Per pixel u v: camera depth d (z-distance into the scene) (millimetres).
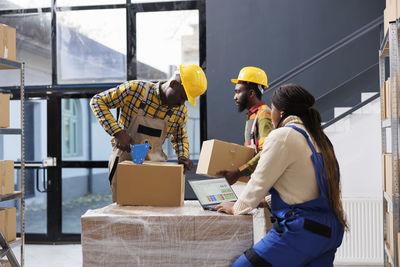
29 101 4641
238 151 2170
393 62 2197
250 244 1602
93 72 4527
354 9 4051
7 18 4629
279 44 4148
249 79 2453
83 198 4609
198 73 2051
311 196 1507
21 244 2869
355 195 3824
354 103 4035
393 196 2234
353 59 4047
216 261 1615
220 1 4242
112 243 1637
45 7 4559
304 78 4105
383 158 2725
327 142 1572
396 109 2199
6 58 2775
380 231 3645
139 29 4453
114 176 2189
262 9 4180
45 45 4570
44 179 4574
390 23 2201
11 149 4672
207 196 1820
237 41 4207
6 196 2750
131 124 2146
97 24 4512
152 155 2127
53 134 4562
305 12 4121
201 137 4293
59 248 4316
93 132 4621
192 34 4379
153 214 1657
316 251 1444
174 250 1628
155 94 2143
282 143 1518
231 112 4195
